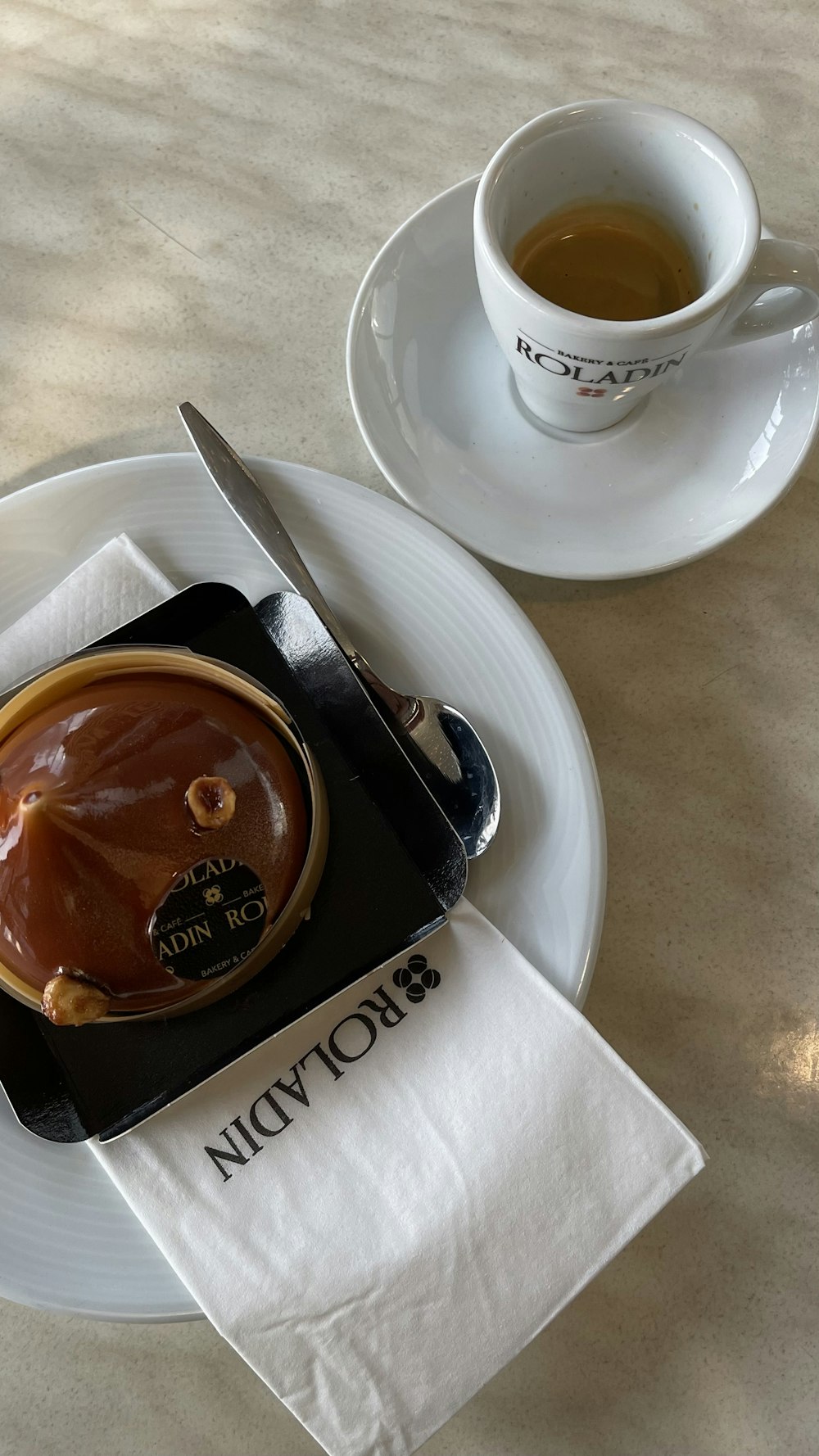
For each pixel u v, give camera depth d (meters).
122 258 0.35
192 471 0.29
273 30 0.37
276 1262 0.24
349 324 0.31
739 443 0.31
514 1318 0.24
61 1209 0.25
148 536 0.28
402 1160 0.25
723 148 0.27
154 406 0.34
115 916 0.22
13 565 0.28
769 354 0.31
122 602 0.28
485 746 0.27
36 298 0.35
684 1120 0.30
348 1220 0.24
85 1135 0.25
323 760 0.26
